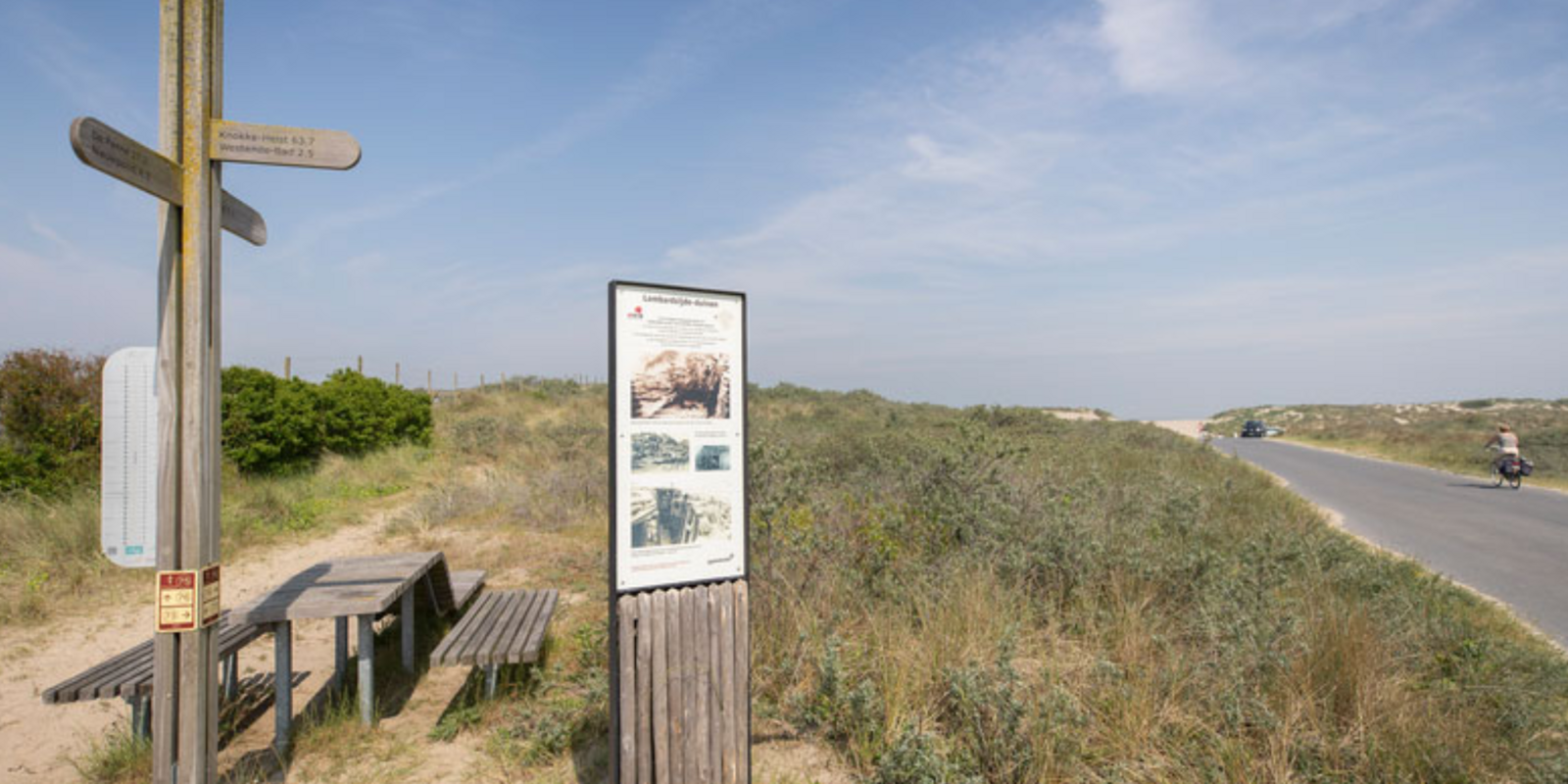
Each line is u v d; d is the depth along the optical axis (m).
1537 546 10.63
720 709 3.62
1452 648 5.44
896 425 21.17
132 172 2.85
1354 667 4.58
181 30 3.24
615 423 3.43
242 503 11.29
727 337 3.74
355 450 16.88
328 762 4.07
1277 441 44.34
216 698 3.46
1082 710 4.16
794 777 3.90
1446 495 16.98
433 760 4.09
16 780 4.00
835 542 6.39
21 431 10.59
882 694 4.49
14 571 7.67
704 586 3.62
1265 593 5.84
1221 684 4.41
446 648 4.42
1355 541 9.99
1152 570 6.27
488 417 21.50
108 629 6.49
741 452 3.76
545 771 3.95
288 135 3.35
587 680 4.90
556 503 11.21
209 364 3.36
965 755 3.89
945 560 6.43
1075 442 19.20
